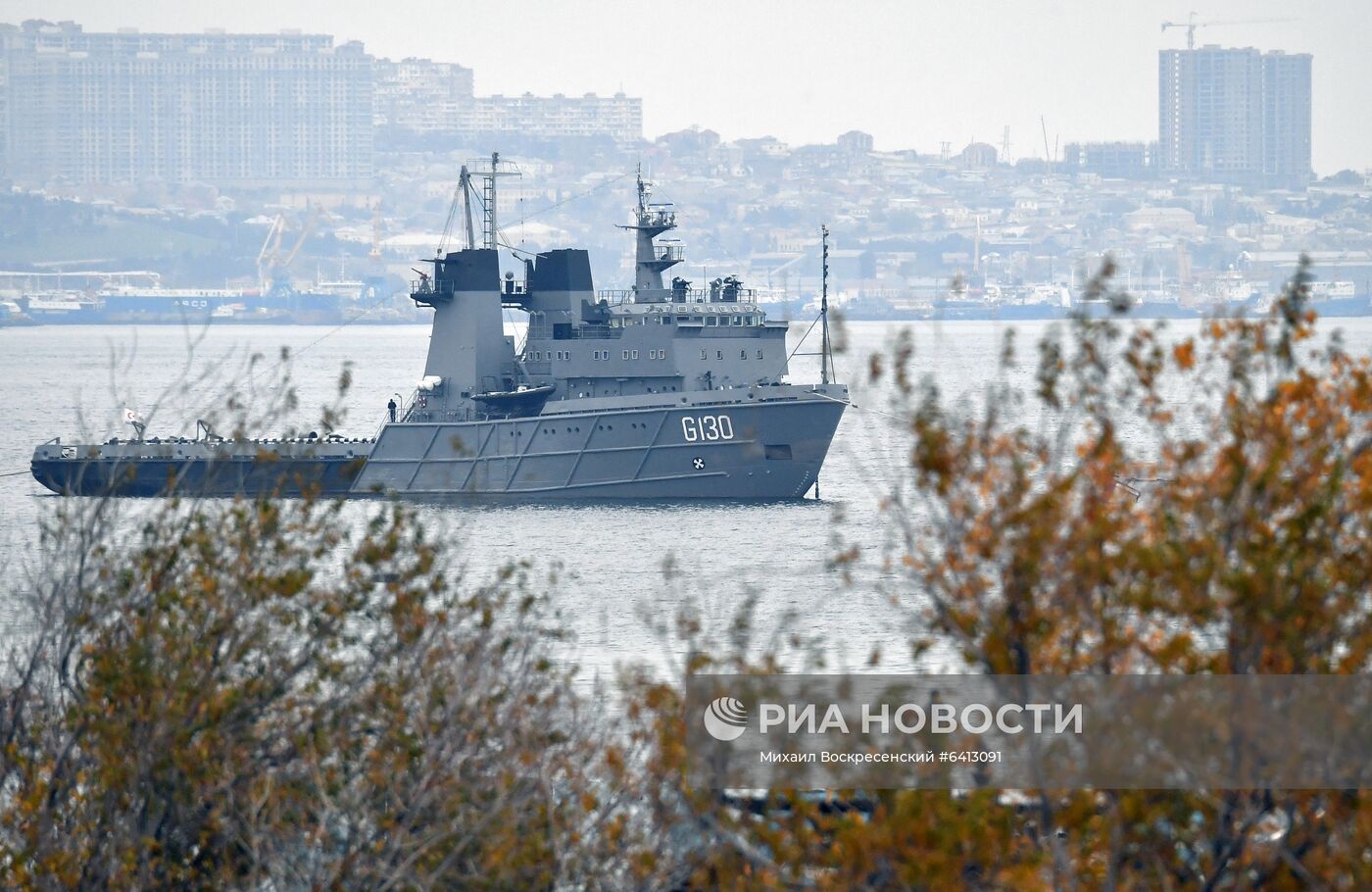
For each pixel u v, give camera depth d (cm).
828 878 11125
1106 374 11588
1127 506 11238
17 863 13038
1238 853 10725
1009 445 11344
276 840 13125
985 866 10800
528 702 13412
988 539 11056
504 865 12325
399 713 13362
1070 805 10838
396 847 12425
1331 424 11150
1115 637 10788
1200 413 11975
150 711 13350
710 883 12031
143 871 13075
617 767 12506
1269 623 10631
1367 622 10969
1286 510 11338
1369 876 10356
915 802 10750
